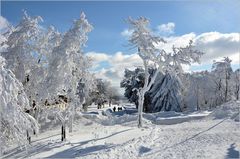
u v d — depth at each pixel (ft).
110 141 89.40
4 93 53.11
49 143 89.40
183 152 75.25
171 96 214.90
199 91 230.48
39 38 102.37
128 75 261.03
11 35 99.96
